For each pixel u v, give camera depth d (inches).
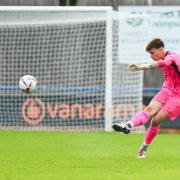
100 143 1555.1
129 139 1686.8
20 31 2071.9
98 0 2463.1
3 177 974.4
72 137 1720.0
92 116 1998.0
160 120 1195.3
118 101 2003.0
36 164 1130.7
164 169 1069.8
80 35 2079.2
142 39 1948.8
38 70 2080.5
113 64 2009.1
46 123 2009.1
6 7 1999.3
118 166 1103.6
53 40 2080.5
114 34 2012.8
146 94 2197.3
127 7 2303.2
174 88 1195.3
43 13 2055.9
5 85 2065.7
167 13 2176.4
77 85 2071.9
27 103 2016.5
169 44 2059.5
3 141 1594.5
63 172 1029.8
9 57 2071.9
